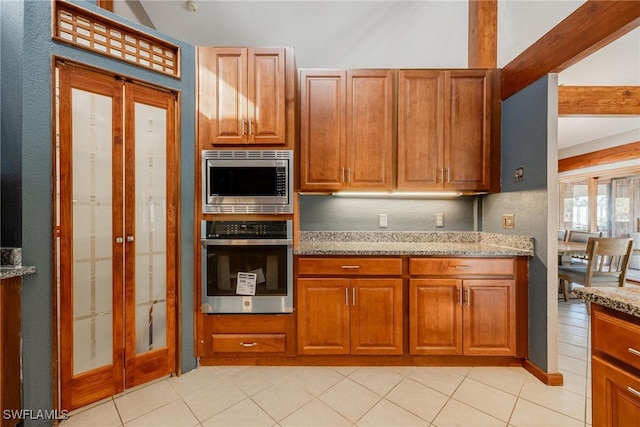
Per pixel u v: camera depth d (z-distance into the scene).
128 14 2.28
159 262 1.80
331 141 2.15
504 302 1.93
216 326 1.95
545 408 1.54
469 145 2.15
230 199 1.94
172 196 1.83
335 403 1.59
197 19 2.39
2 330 1.25
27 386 1.36
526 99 1.94
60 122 1.45
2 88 1.38
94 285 1.56
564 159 5.62
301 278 1.96
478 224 2.48
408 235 2.49
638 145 4.40
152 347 1.77
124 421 1.46
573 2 1.96
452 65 2.99
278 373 1.89
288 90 1.99
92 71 1.55
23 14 1.36
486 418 1.47
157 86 1.77
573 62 1.65
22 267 1.33
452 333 1.94
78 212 1.51
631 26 1.33
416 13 2.31
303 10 2.29
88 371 1.54
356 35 2.55
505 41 2.43
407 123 2.15
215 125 1.95
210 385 1.75
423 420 1.46
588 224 5.47
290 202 1.96
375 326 1.94
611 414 0.90
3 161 1.37
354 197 2.51
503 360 1.97
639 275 4.56
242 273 1.94
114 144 1.61
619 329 0.88
